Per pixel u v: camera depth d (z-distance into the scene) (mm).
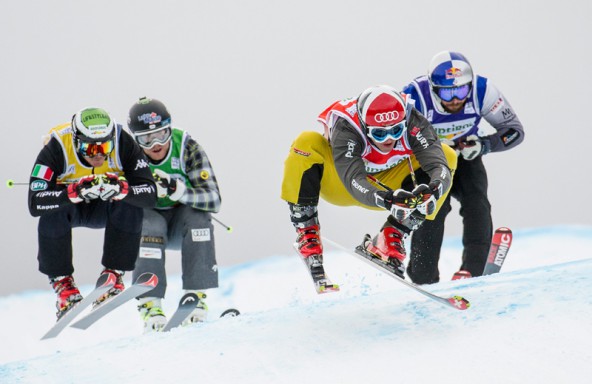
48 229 20547
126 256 20484
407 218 17594
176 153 23266
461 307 14898
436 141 17891
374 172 18828
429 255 23656
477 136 24078
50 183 19953
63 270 20797
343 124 17469
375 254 17516
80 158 20125
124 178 19906
